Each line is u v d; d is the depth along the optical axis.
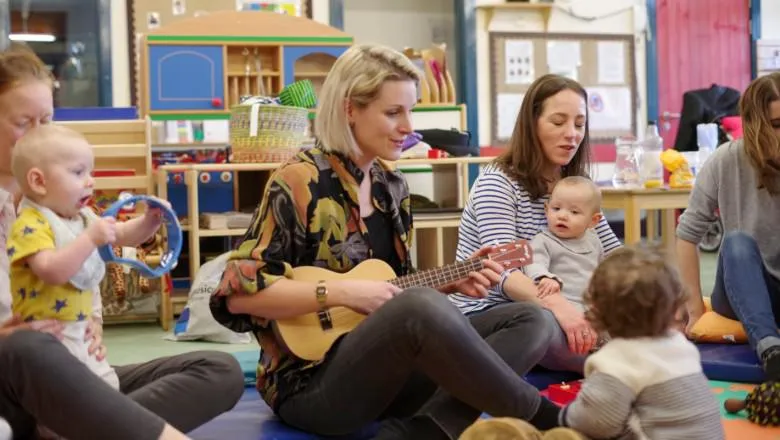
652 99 7.09
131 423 1.40
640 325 1.42
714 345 2.51
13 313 1.56
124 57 5.68
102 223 1.51
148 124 3.98
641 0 7.00
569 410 1.46
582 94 2.32
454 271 1.88
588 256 2.32
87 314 1.57
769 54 7.34
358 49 1.83
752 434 1.82
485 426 1.42
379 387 1.64
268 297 1.71
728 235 2.44
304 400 1.74
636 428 1.40
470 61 6.59
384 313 1.58
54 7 5.57
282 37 4.92
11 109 1.67
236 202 4.77
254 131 3.99
